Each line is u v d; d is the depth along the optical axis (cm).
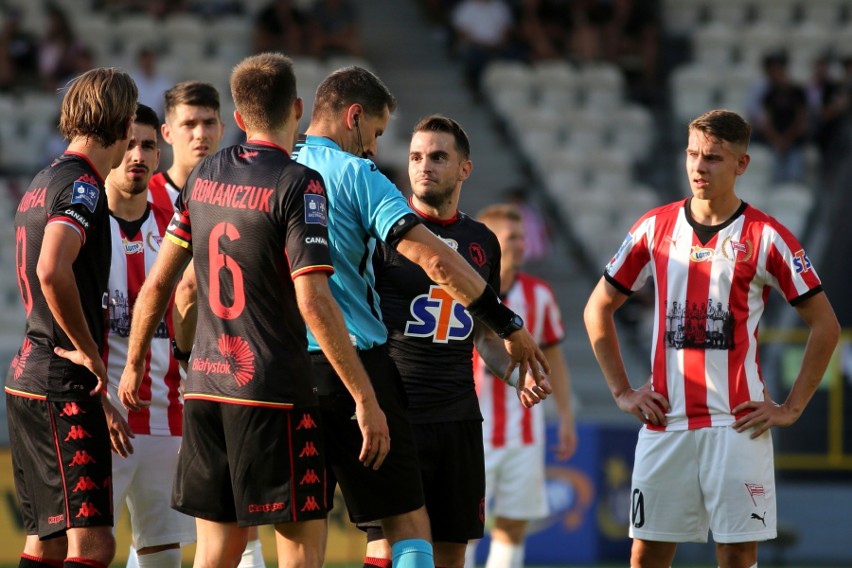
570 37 5244
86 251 1509
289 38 4991
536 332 2456
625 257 1730
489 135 4978
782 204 4738
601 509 3061
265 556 2864
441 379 1620
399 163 4622
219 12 5284
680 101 5197
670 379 1672
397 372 1481
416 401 1608
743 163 1653
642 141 5041
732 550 1638
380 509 1447
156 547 1789
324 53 5025
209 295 1355
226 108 4853
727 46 5416
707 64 5397
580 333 4284
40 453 1511
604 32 5262
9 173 4691
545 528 3041
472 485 1634
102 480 1510
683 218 1688
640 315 4228
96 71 1536
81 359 1480
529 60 5188
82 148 1523
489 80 5100
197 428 1359
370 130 1502
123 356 1766
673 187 4866
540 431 2434
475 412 1647
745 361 1645
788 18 5578
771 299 4238
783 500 3644
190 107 1862
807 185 4788
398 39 5334
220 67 4997
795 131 4853
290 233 1306
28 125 4788
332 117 1490
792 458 3772
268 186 1324
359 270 1460
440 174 1656
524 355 1422
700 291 1653
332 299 1301
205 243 1355
